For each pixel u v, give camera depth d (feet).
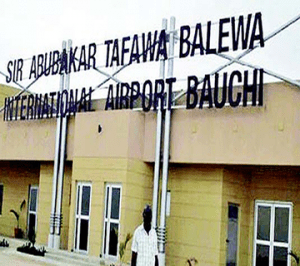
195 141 65.21
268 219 66.74
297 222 64.23
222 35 63.67
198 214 65.77
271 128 59.77
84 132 73.51
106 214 69.67
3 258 66.64
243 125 61.77
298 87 58.23
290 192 65.16
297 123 58.18
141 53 70.85
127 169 68.08
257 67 60.44
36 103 83.66
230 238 65.77
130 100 71.10
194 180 66.59
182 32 67.05
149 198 70.33
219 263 63.36
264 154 60.03
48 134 82.38
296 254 63.67
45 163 84.53
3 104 94.84
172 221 67.87
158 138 67.26
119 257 65.98
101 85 74.95
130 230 67.77
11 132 88.79
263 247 66.69
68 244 73.15
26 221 94.48
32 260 66.64
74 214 73.05
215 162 63.31
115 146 69.67
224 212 64.54
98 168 71.00
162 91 67.36
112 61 73.82
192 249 65.72
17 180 97.45
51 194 82.74
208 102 63.93
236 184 66.54
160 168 68.85
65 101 78.79
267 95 60.39
